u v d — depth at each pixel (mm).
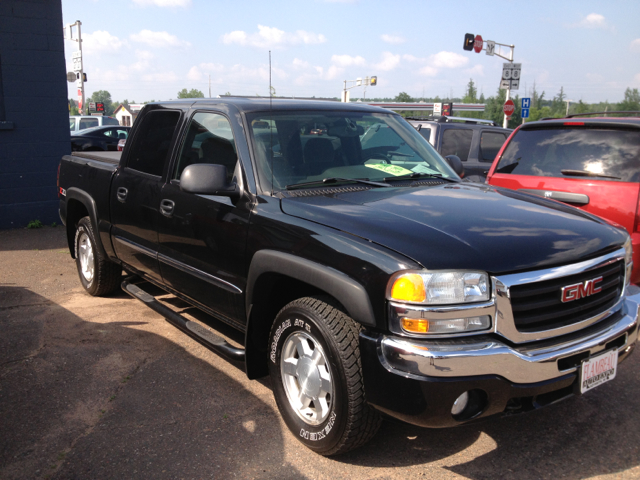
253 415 3221
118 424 3109
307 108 3701
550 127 5031
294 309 2781
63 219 5648
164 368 3838
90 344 4234
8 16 8391
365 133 3754
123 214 4438
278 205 3018
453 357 2246
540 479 2619
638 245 4254
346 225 2674
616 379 3689
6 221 8836
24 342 4262
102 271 5082
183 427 3080
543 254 2479
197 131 3750
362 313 2408
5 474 2662
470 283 2318
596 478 2625
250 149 3268
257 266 2957
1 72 8469
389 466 2725
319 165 3383
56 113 8992
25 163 8852
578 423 3129
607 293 2748
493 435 3006
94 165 5016
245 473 2674
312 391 2748
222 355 3359
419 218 2711
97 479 2627
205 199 3453
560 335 2512
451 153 9039
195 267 3613
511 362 2330
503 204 3047
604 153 4586
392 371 2318
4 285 5762
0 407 3291
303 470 2695
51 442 2932
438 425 2354
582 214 3080
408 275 2309
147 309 5027
